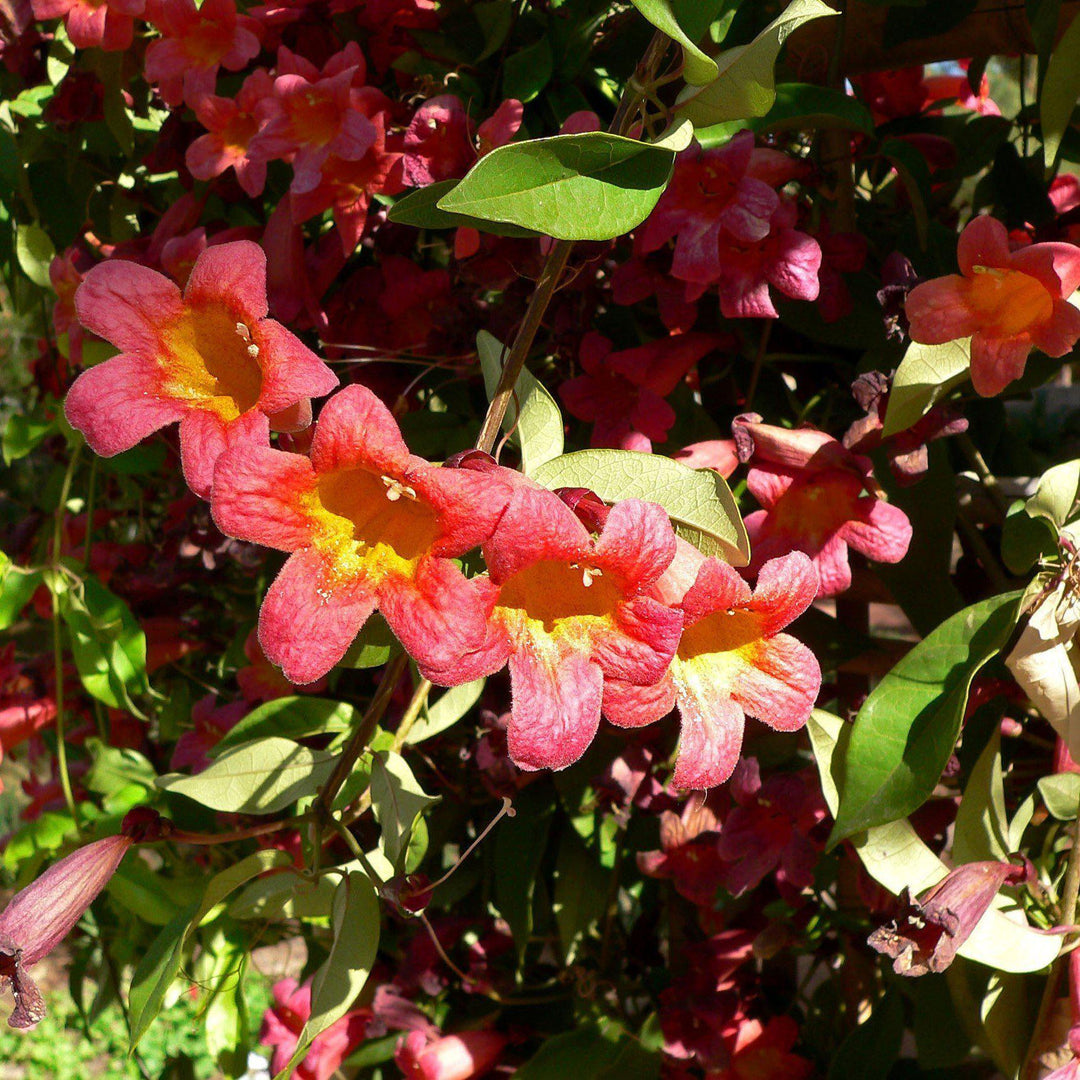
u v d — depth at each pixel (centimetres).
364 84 35
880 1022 35
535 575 24
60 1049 92
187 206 38
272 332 23
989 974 30
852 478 30
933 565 34
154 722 53
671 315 33
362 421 22
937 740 27
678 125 25
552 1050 37
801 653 25
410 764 41
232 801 31
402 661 28
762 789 33
